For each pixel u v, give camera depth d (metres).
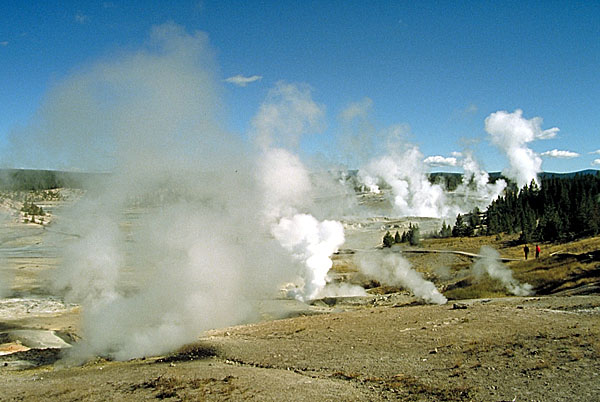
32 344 33.56
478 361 18.00
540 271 48.97
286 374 18.84
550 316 25.70
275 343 25.22
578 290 36.91
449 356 19.27
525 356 17.84
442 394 14.68
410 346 21.70
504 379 15.52
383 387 16.09
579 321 23.42
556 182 130.00
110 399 16.67
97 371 22.44
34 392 18.47
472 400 13.91
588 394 13.40
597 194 111.38
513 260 67.69
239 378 18.23
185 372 19.94
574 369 15.69
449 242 100.69
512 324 24.16
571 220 88.75
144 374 20.20
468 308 31.36
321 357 21.27
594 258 49.00
